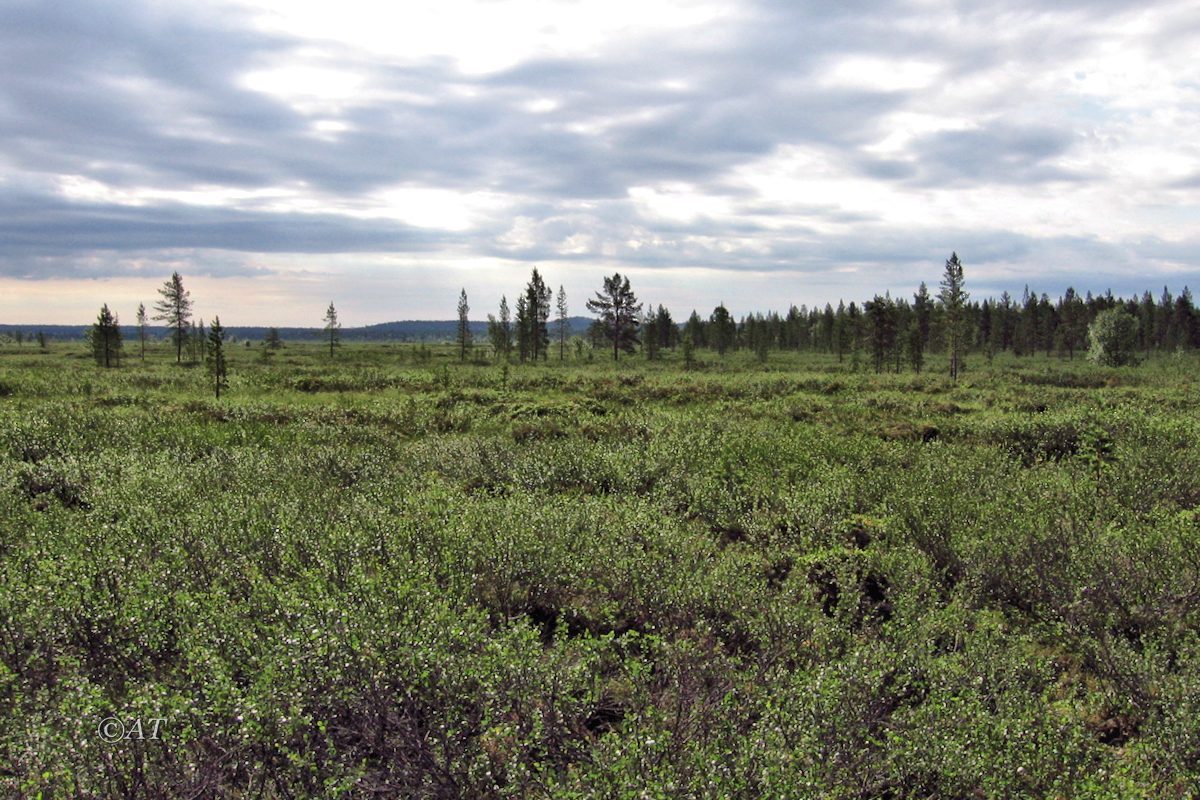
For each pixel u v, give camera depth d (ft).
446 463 35.37
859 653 13.24
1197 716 12.03
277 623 13.44
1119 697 14.12
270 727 10.27
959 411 64.49
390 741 10.81
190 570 17.52
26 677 12.78
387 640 11.64
